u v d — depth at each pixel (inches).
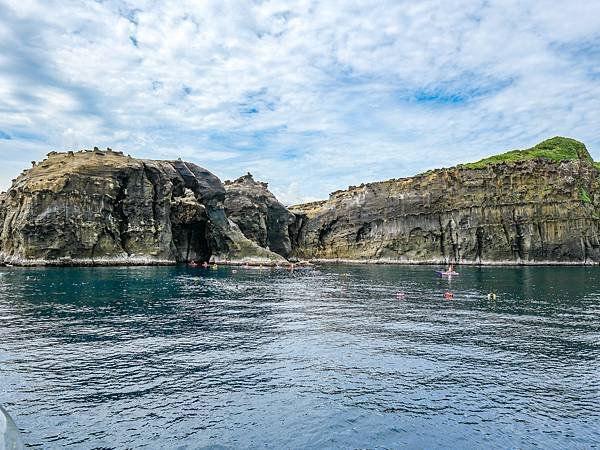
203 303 1705.2
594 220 5201.8
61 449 539.5
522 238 5187.0
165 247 4318.4
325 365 877.2
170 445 553.3
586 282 2719.0
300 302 1760.6
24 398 695.1
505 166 5393.7
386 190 6161.4
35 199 3676.2
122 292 2004.2
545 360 922.7
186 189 4859.7
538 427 614.5
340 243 6373.0
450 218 5521.7
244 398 703.7
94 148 4478.3
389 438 580.1
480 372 839.7
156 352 964.0
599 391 748.0
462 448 557.6
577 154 7106.3
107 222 3993.6
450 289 2295.8
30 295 1856.5
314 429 601.6
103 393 719.1
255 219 5585.6
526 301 1812.3
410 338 1109.7
